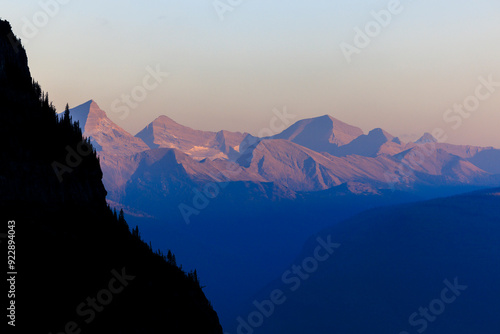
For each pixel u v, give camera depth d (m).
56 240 108.50
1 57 115.56
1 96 113.50
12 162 108.94
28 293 97.62
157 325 113.69
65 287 103.56
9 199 106.38
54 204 113.56
